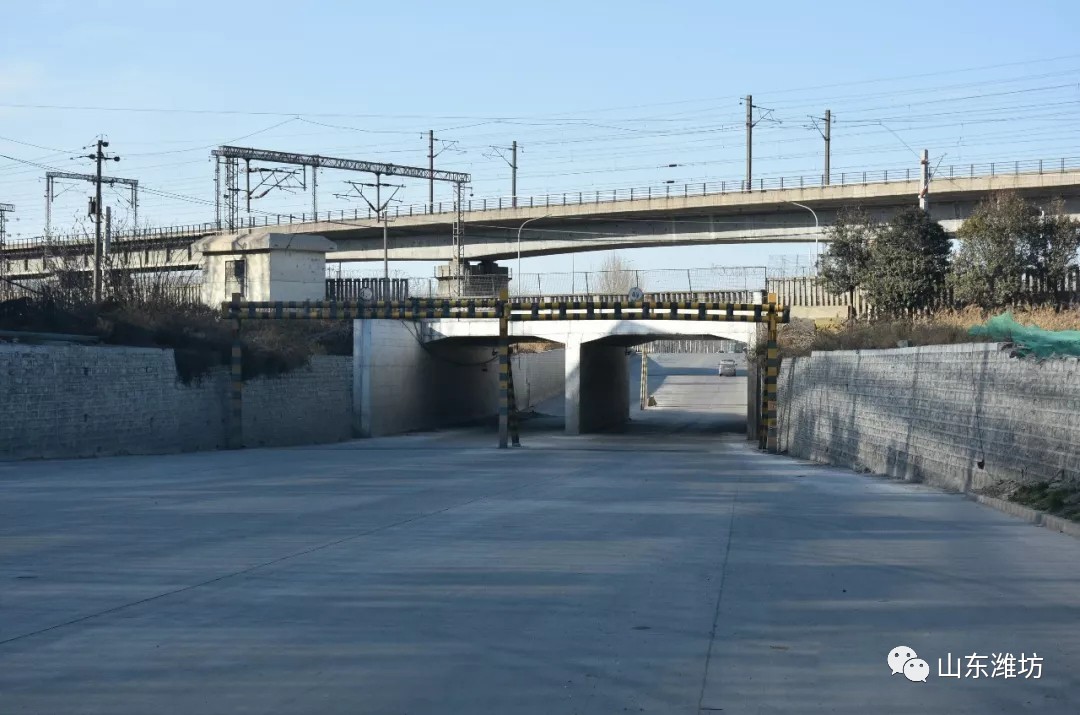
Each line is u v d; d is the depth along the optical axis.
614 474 27.45
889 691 7.02
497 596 10.07
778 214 69.81
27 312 40.31
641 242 74.44
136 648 8.09
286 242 60.22
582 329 59.97
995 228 44.44
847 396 32.19
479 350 74.38
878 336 39.22
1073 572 11.47
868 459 29.39
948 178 60.94
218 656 7.85
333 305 44.09
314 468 29.34
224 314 44.03
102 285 51.88
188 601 9.88
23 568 11.73
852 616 9.22
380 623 8.93
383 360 58.50
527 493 21.41
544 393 88.44
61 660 7.75
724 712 6.56
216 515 17.08
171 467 29.39
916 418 25.31
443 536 14.46
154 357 40.41
